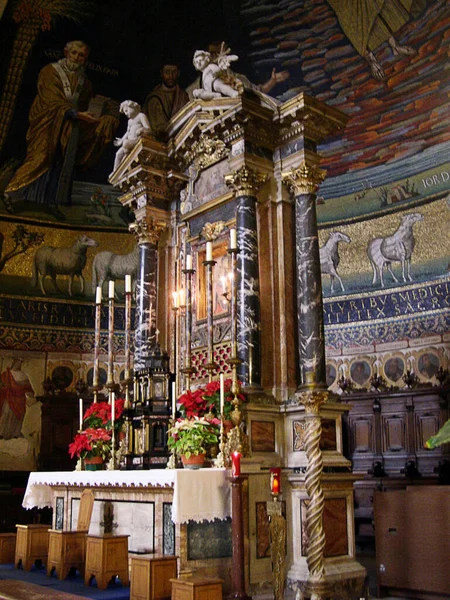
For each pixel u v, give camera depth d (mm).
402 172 13664
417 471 12430
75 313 14641
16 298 14148
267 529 7426
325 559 7395
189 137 9695
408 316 13469
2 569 8523
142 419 8266
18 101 13852
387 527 7578
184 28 14320
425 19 12859
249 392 8031
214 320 9117
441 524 7160
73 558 7730
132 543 7527
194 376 9336
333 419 8078
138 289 10336
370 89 13820
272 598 7078
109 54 14367
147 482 6941
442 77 12906
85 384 14383
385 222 13914
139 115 10461
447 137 13047
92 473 7977
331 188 14492
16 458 13594
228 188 9141
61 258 14664
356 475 7832
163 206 10500
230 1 14086
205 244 9602
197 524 6762
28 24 13289
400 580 7375
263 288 8602
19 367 13953
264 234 8758
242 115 8609
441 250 13156
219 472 6859
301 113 8602
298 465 7777
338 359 14141
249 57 14430
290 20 14102
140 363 10023
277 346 8477
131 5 13930
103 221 15086
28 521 12820
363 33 13578
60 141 14484
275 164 8938
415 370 13211
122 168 10516
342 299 14266
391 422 13273
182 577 6383
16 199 14305
